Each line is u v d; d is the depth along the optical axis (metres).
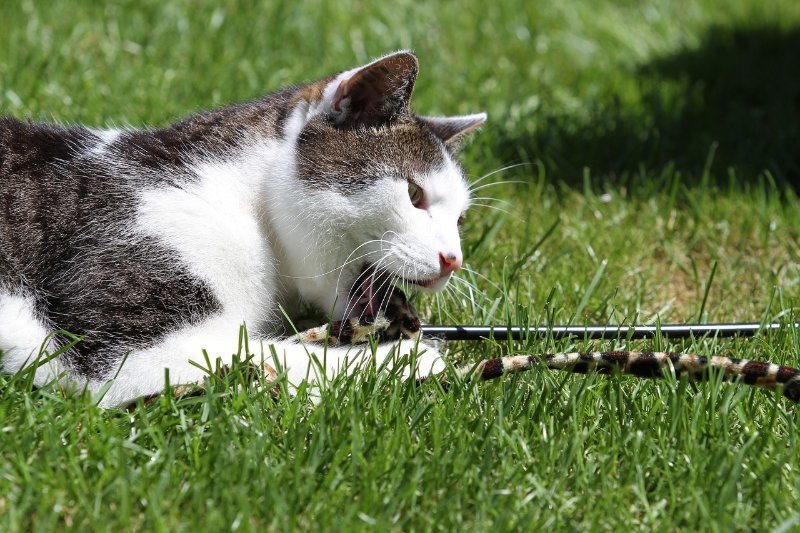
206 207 4.67
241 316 4.77
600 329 5.19
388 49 9.84
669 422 4.35
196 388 4.38
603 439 4.26
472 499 3.87
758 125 8.98
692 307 6.21
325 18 10.26
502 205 7.13
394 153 4.91
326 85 5.00
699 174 8.00
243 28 9.57
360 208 4.82
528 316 5.29
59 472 3.76
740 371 4.54
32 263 4.54
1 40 8.43
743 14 12.27
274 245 4.93
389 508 3.73
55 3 9.39
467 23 11.04
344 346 4.89
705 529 3.77
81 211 4.58
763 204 7.23
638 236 6.89
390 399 4.38
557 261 6.43
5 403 4.12
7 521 3.51
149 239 4.55
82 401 4.20
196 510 3.64
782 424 4.51
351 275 5.04
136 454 3.95
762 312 5.98
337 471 3.88
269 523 3.69
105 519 3.58
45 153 4.75
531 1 11.74
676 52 11.21
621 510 3.90
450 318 5.60
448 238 4.91
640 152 8.32
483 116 5.67
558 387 4.57
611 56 11.01
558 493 3.95
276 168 4.85
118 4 9.61
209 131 4.96
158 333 4.50
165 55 8.79
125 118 7.16
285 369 4.51
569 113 9.05
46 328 4.50
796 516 3.72
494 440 4.19
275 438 4.18
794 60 10.91
